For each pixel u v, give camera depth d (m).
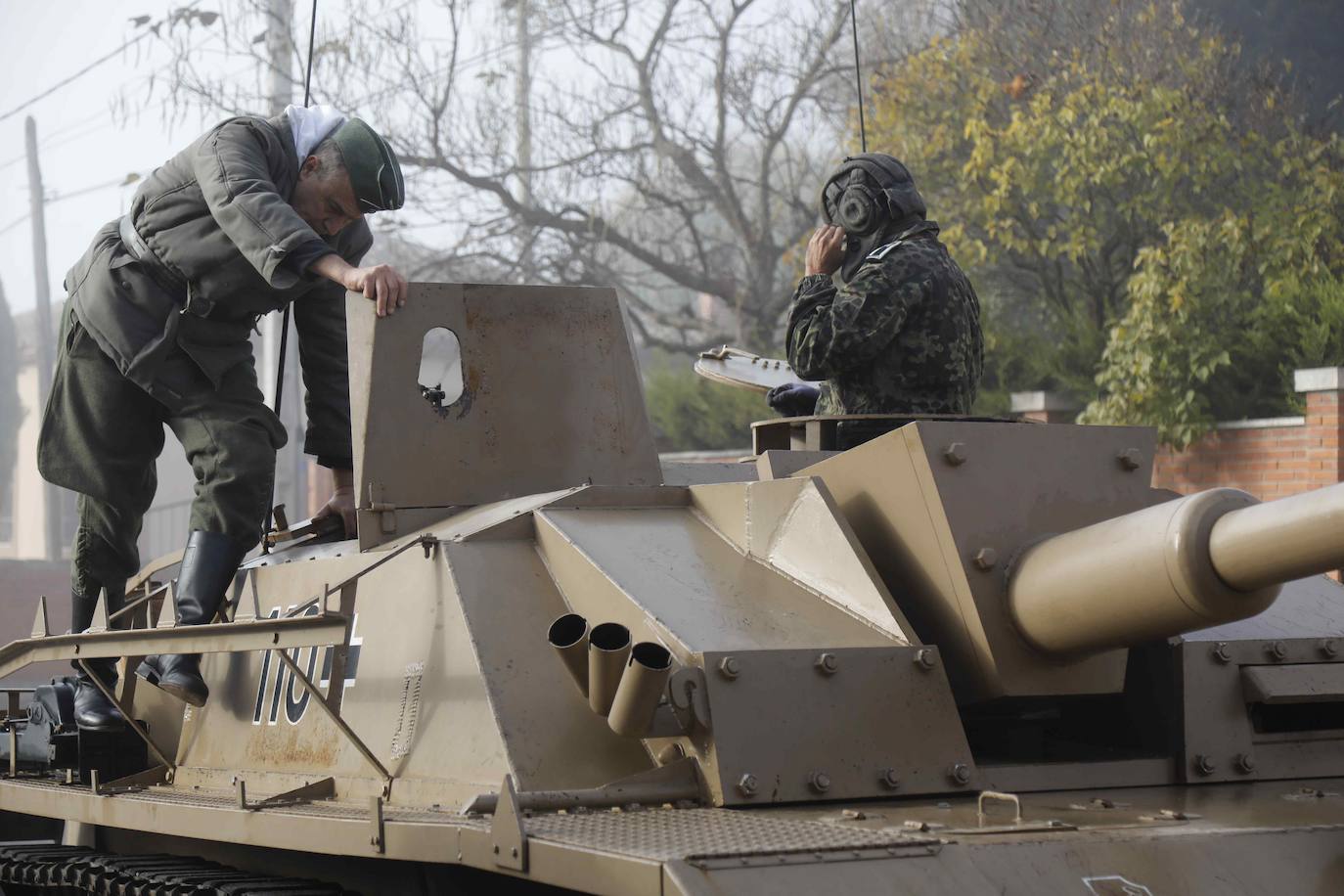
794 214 23.23
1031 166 16.72
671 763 4.03
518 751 4.15
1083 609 4.09
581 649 3.97
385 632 4.91
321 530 6.48
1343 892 3.50
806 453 5.09
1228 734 4.58
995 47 18.00
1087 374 16.52
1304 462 13.53
